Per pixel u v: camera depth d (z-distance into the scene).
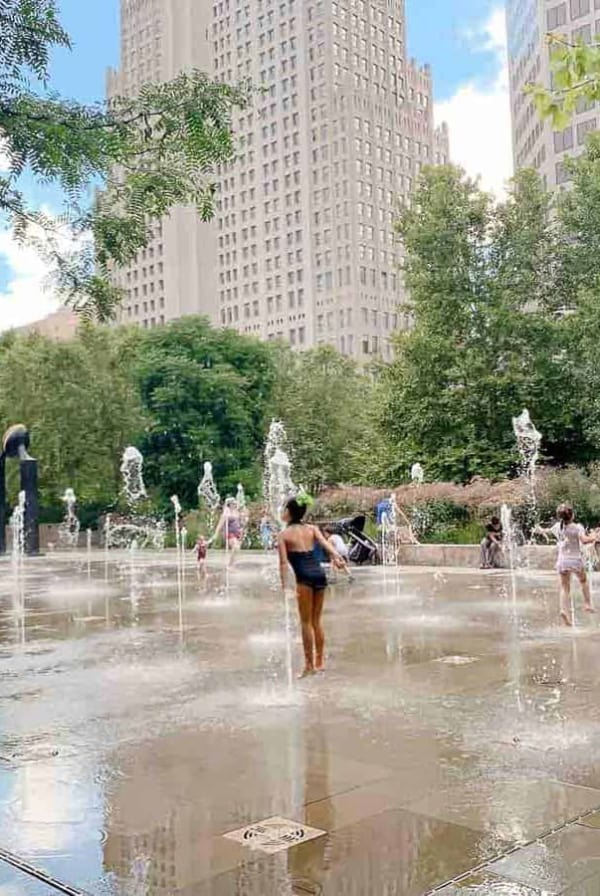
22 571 24.77
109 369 42.56
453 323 31.42
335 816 4.61
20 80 7.94
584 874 3.79
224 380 42.25
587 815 4.52
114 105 8.45
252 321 140.25
